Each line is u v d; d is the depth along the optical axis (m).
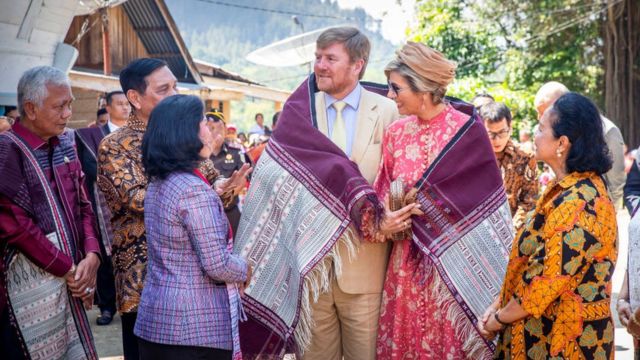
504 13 20.16
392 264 3.58
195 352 2.95
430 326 3.49
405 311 3.53
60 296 3.50
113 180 3.59
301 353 3.62
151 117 3.03
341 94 3.69
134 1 15.20
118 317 6.53
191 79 17.09
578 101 2.86
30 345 3.39
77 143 6.05
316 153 3.54
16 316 3.37
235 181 3.65
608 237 2.82
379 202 3.44
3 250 3.34
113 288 6.22
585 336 2.83
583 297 2.82
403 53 3.39
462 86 19.20
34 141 3.49
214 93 17.50
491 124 4.59
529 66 20.28
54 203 3.51
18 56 7.20
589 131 2.84
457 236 3.42
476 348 3.38
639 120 19.81
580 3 19.58
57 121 3.46
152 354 3.02
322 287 3.64
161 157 2.97
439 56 3.36
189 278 2.96
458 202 3.42
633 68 19.78
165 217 2.96
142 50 16.33
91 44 15.13
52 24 7.57
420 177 3.48
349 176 3.43
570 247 2.76
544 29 19.77
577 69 19.86
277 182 3.61
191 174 3.01
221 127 6.70
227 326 3.01
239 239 3.69
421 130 3.53
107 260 6.10
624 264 8.75
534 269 2.86
